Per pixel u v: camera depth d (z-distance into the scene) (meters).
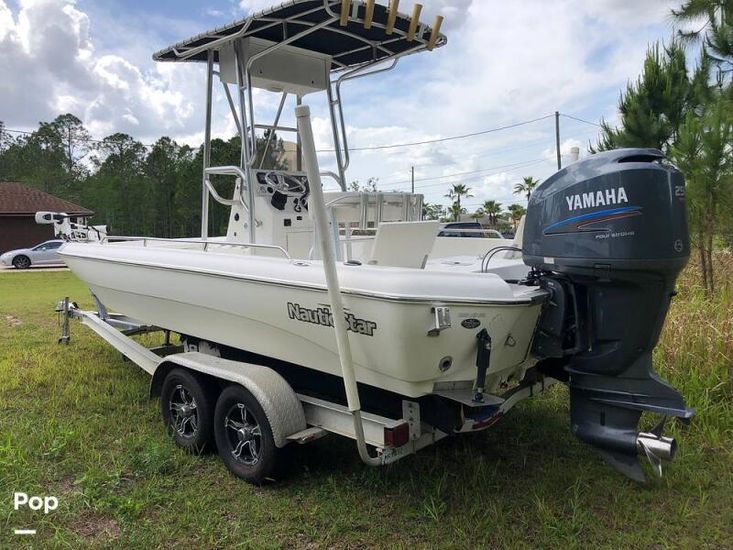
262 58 4.15
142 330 5.12
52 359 5.42
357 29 4.01
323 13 3.52
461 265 3.55
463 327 2.41
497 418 2.73
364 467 3.23
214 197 4.27
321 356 2.88
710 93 8.99
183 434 3.50
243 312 3.17
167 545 2.51
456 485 3.03
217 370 3.17
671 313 4.75
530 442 3.60
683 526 2.70
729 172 5.58
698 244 6.09
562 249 2.51
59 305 6.02
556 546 2.52
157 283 3.73
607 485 3.05
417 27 3.91
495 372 2.65
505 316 2.50
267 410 2.89
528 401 4.27
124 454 3.34
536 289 2.67
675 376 4.05
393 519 2.73
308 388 3.45
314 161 2.24
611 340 2.48
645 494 2.96
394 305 2.33
